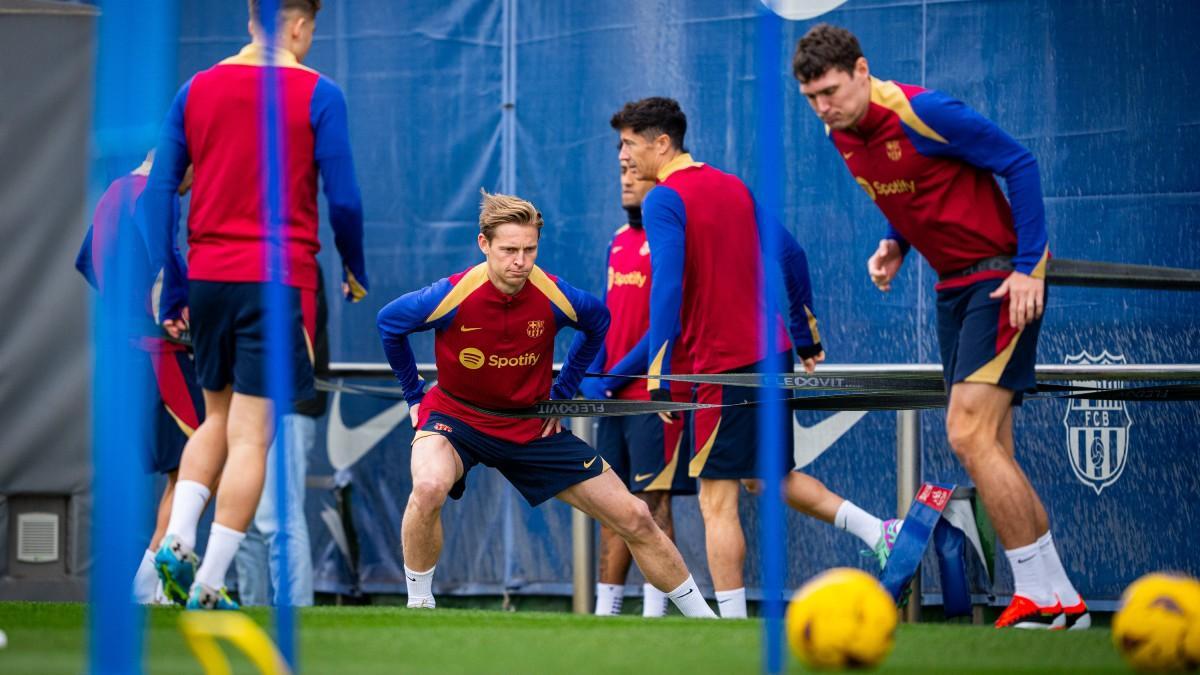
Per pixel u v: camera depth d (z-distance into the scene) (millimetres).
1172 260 19438
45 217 21094
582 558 21016
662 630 12211
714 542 17562
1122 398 16062
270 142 11031
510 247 15016
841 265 20641
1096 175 19688
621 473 20094
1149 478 19469
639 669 9406
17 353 21062
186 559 14742
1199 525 19281
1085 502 19672
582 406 15961
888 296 20484
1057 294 19891
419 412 16312
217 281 15266
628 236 19984
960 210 15141
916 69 20328
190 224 15625
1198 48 19391
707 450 17281
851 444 20547
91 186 21000
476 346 15523
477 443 15867
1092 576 19641
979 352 15062
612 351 20125
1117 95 19656
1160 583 9555
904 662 10109
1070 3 19797
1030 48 19938
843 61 15062
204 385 15648
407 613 14102
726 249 17391
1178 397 15961
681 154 18000
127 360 8711
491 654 10359
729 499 17641
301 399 15547
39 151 21078
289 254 15445
